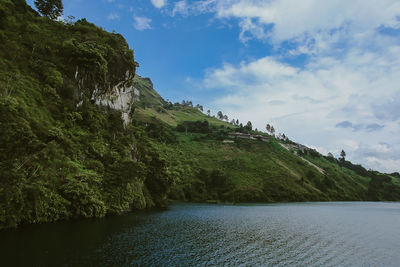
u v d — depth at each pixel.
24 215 33.78
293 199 143.38
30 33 57.50
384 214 86.56
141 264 24.52
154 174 85.75
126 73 82.00
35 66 52.59
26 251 25.14
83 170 47.75
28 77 48.97
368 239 43.16
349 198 176.38
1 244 26.62
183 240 35.62
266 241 38.12
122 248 29.30
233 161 178.62
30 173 35.59
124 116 84.25
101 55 65.56
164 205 90.06
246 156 192.38
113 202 54.38
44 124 43.75
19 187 32.22
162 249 30.25
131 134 84.69
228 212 78.38
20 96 42.72
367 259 31.14
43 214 37.28
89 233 34.81
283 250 33.41
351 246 37.47
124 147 70.12
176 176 133.12
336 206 119.62
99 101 70.94
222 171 156.25
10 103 34.53
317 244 37.75
